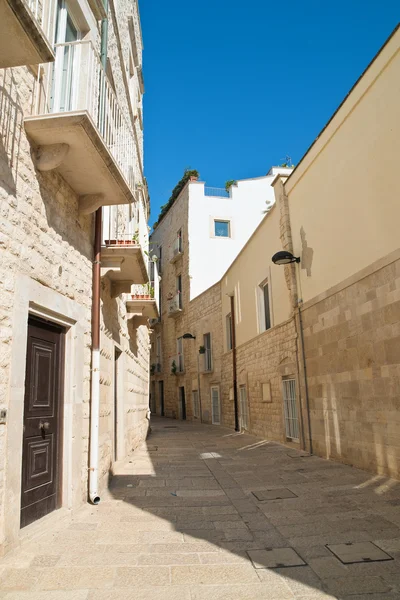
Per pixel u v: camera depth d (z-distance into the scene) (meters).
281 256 10.43
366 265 7.55
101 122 5.95
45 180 4.80
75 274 5.61
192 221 25.33
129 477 7.55
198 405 23.41
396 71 6.69
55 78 5.43
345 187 8.30
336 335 8.61
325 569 3.64
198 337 23.36
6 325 3.81
